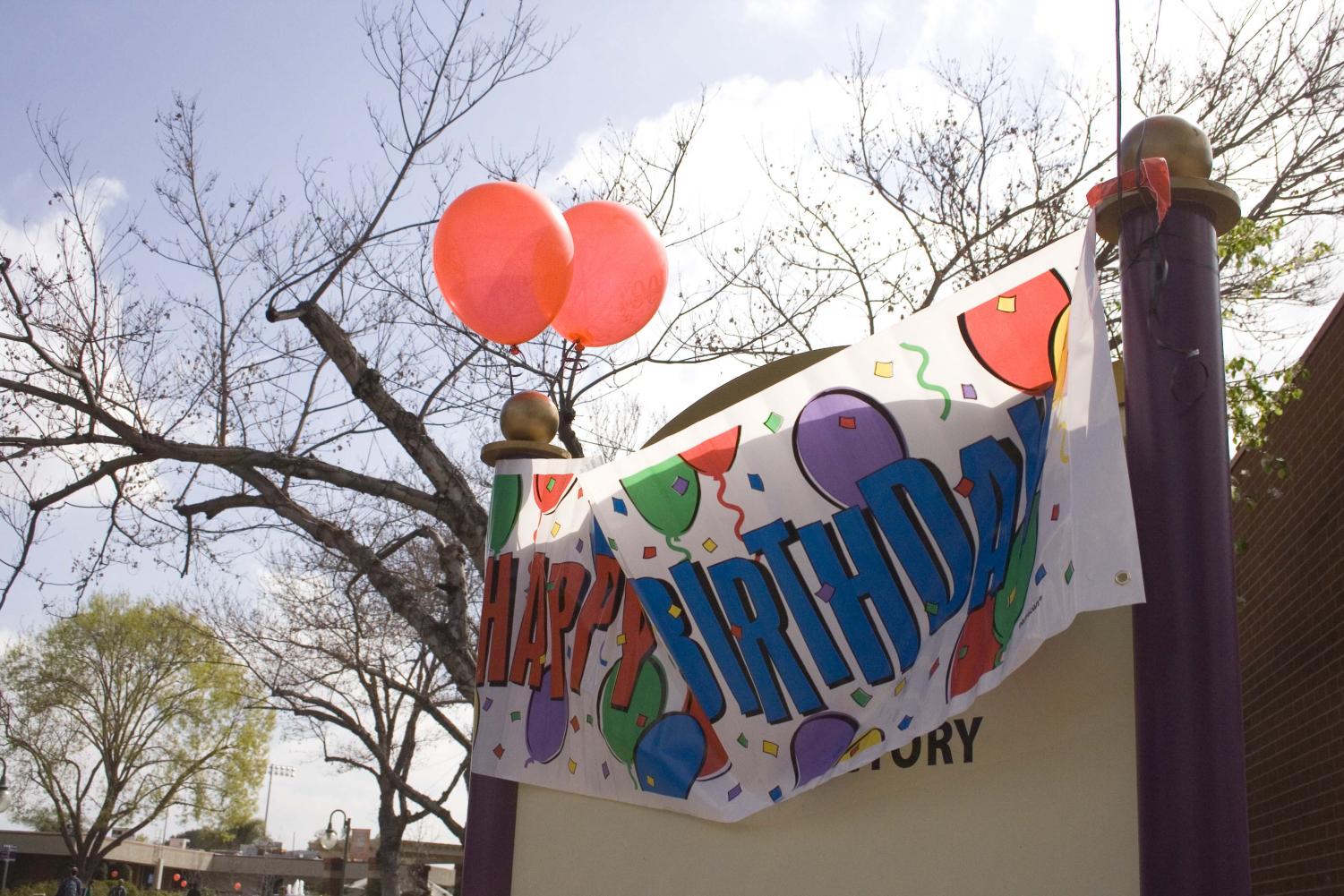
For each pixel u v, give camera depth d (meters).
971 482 3.85
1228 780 2.94
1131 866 3.50
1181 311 3.32
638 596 4.45
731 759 4.18
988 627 3.55
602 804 4.64
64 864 49.91
